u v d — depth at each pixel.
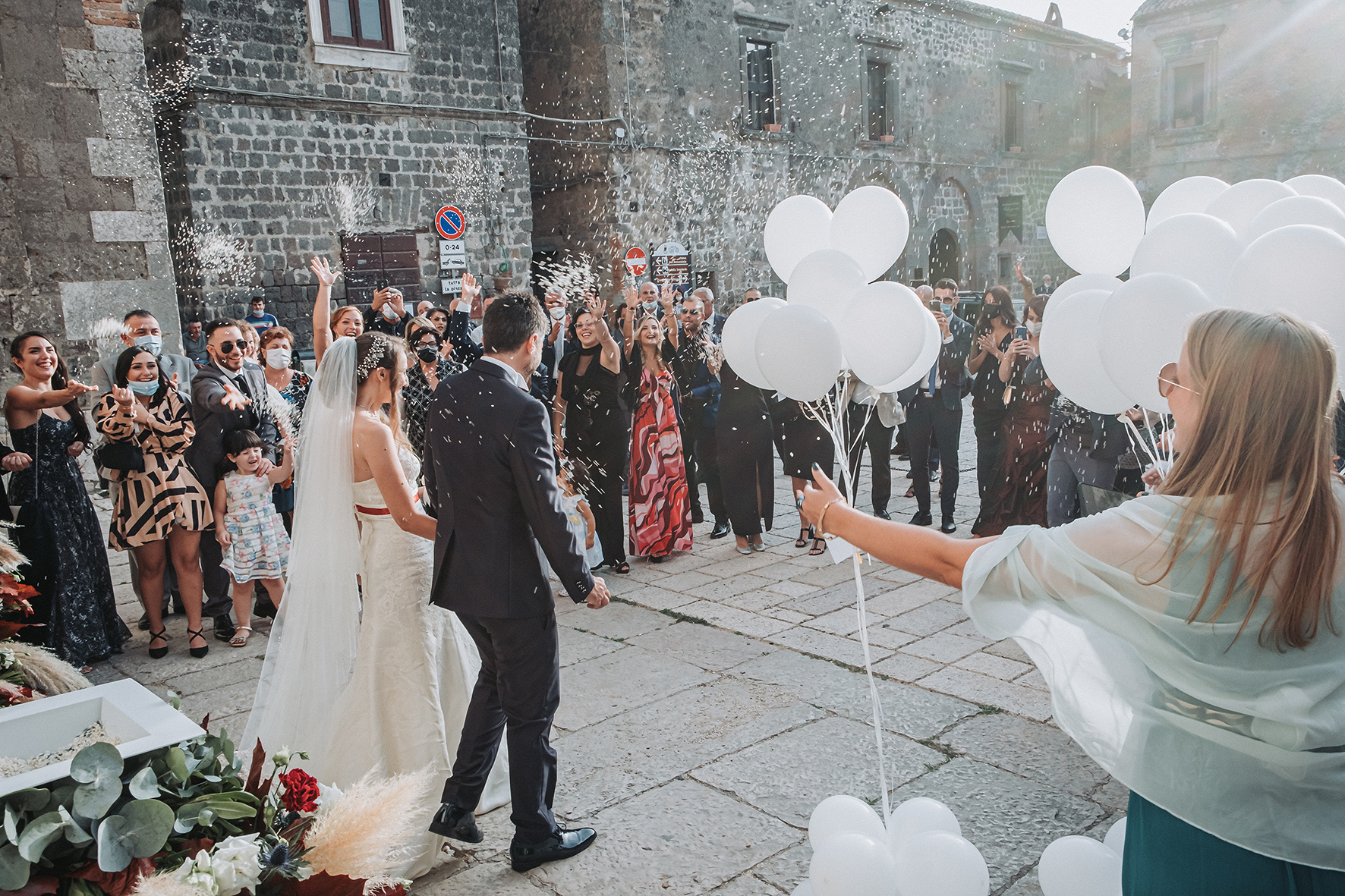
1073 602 1.40
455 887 2.68
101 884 1.47
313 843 1.63
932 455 8.45
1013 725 3.53
